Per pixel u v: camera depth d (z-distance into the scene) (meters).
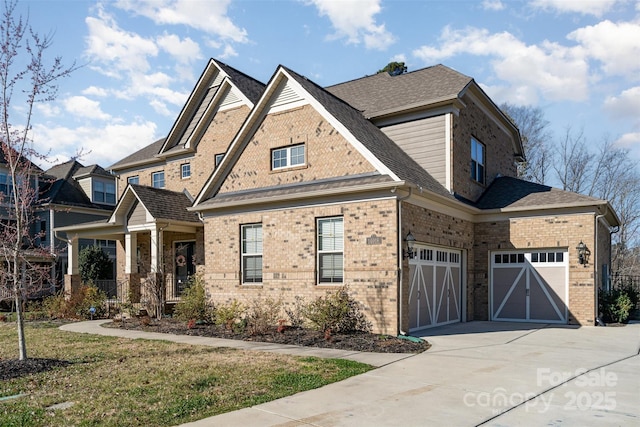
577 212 15.80
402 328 12.32
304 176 14.80
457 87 16.25
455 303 16.44
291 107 15.29
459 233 16.28
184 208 19.64
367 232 12.93
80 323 17.19
